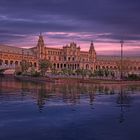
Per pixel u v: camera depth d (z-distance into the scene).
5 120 32.91
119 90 83.00
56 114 37.28
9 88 84.62
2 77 167.62
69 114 37.34
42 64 196.88
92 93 70.31
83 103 49.53
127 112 39.41
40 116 35.72
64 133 26.80
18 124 30.73
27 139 24.78
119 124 30.92
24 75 176.38
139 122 32.12
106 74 178.12
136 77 155.38
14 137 25.44
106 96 62.91
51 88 86.50
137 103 50.38
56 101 52.03
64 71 198.75
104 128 28.92
